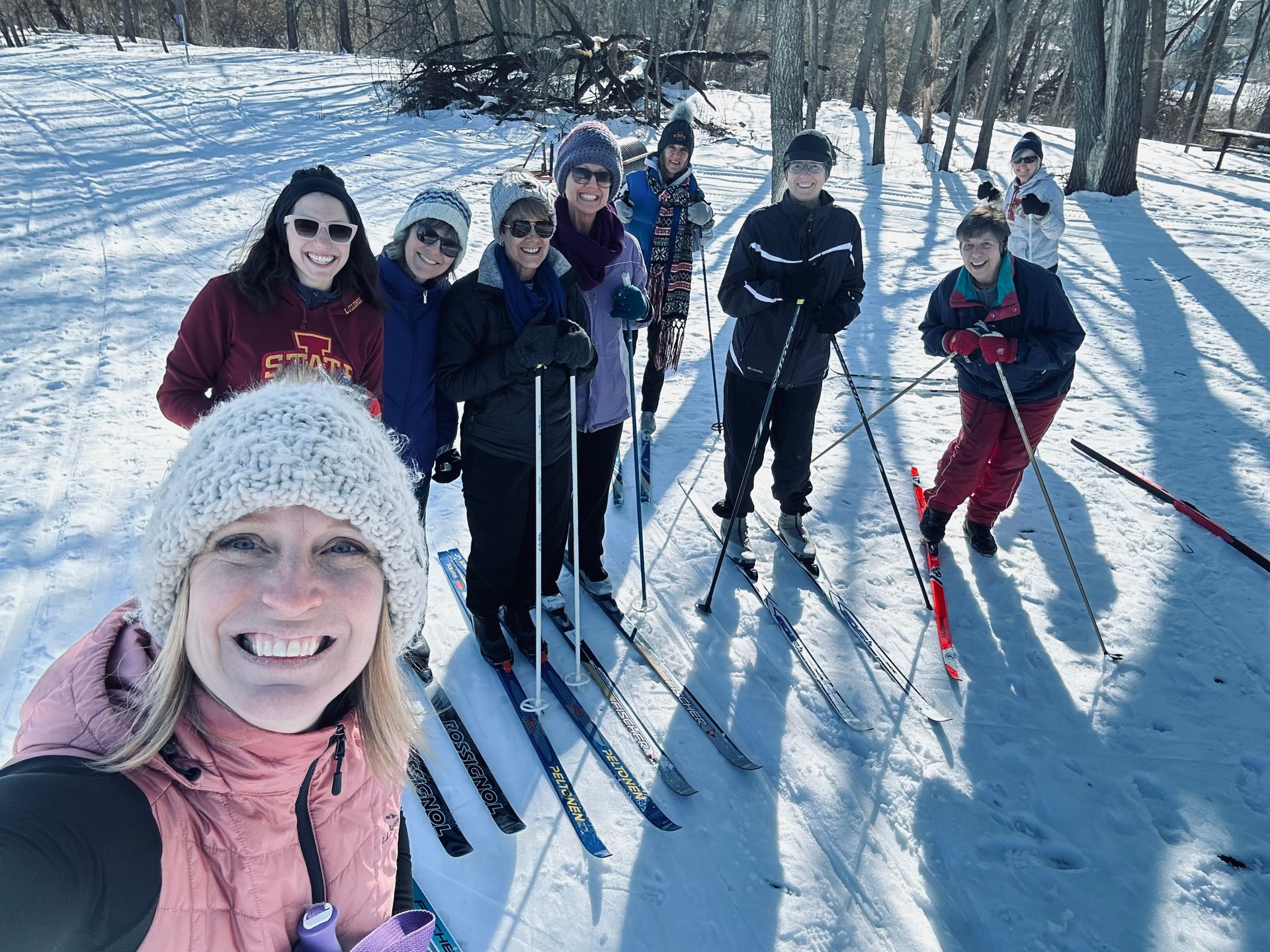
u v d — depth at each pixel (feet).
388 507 2.47
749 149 45.85
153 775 2.26
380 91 57.88
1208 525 12.98
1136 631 10.73
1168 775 8.56
